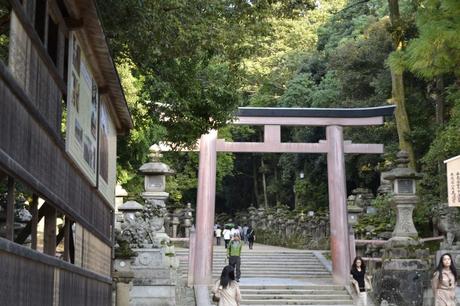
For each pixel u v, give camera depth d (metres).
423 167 30.80
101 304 10.64
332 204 26.55
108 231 11.88
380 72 37.41
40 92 6.04
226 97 17.19
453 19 11.70
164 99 16.69
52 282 6.61
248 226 48.12
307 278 28.86
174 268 21.23
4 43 10.04
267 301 23.14
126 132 13.16
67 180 7.34
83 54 8.07
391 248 21.62
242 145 26.45
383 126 36.25
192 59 15.51
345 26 48.47
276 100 49.75
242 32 13.80
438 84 30.61
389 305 21.00
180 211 45.78
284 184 55.47
